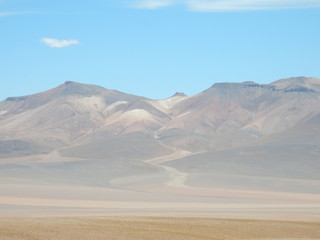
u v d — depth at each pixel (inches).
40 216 2630.4
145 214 2920.8
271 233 2174.0
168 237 1943.9
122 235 1930.4
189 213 3061.0
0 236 1814.7
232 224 2363.4
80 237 1850.4
